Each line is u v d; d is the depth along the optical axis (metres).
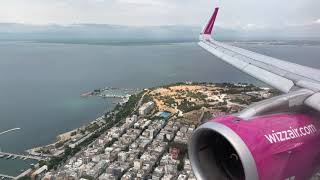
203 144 8.88
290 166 8.32
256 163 7.65
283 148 8.12
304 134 8.76
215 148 8.88
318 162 9.25
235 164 8.54
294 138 8.48
